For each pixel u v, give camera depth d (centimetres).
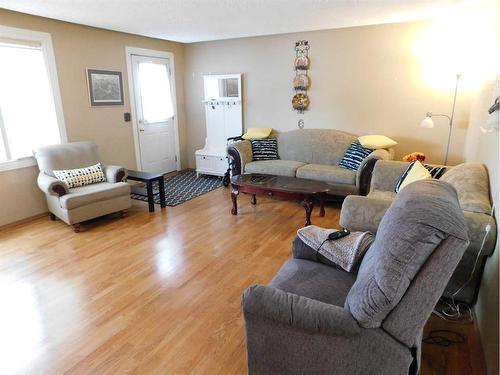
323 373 133
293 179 389
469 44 367
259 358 144
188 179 569
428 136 437
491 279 179
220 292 241
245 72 541
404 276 111
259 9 354
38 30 379
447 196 129
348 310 126
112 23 414
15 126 373
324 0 324
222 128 581
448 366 173
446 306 219
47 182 347
